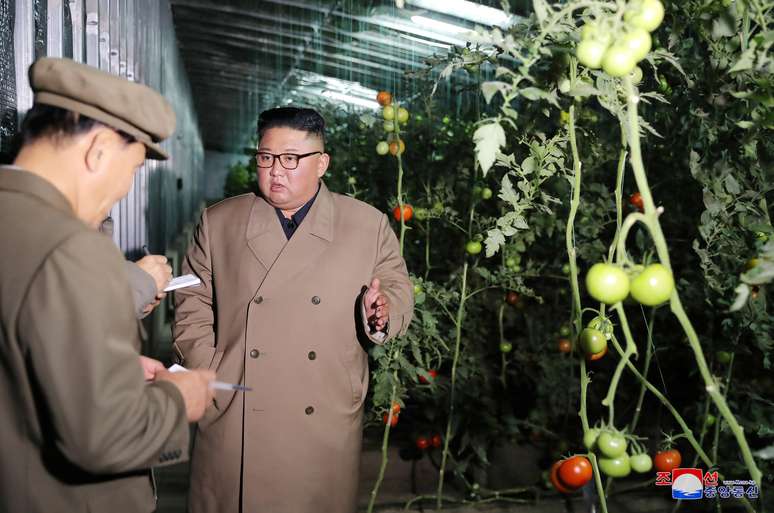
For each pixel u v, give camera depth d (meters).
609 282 1.01
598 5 1.06
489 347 3.54
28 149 1.09
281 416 1.81
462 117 3.97
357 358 1.92
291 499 1.81
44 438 1.05
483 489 3.07
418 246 3.81
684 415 3.04
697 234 2.53
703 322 2.65
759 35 1.20
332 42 6.75
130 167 1.16
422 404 3.31
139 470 1.22
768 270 1.04
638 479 3.20
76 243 0.98
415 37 5.85
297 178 1.83
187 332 1.91
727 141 1.86
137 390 1.02
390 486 3.19
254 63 8.99
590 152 2.04
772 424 2.23
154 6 4.96
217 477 1.83
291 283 1.85
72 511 1.10
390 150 2.75
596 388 3.34
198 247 1.98
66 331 0.96
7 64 1.67
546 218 2.75
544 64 1.64
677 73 1.92
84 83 1.07
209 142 20.84
